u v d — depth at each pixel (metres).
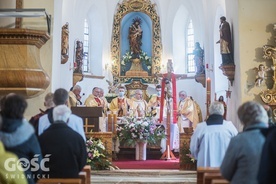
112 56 16.72
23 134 3.64
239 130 8.97
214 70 13.12
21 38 7.73
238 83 9.12
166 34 16.72
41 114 5.20
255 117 3.46
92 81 15.76
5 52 7.75
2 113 3.65
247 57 8.95
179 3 16.44
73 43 13.98
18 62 7.68
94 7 16.27
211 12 13.55
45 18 8.62
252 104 3.53
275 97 8.58
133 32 16.97
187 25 16.64
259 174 3.21
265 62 8.91
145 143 11.00
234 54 9.52
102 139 8.77
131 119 11.08
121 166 9.55
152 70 16.62
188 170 8.70
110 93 14.76
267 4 9.11
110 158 8.77
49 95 5.10
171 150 11.41
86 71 16.06
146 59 16.62
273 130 3.28
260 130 3.40
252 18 9.07
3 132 3.60
